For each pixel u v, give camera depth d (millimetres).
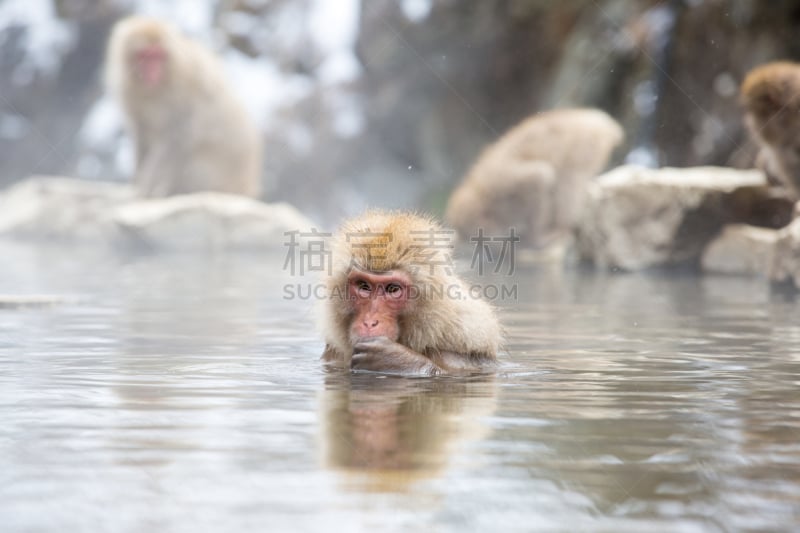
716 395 9258
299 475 6164
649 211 27875
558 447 6969
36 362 11312
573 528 5242
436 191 50875
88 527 5211
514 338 13883
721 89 39219
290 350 12570
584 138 35156
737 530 5227
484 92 50031
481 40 49656
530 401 8914
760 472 6328
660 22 41969
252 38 58719
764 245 25734
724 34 39094
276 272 27094
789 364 11367
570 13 46125
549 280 24812
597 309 18062
